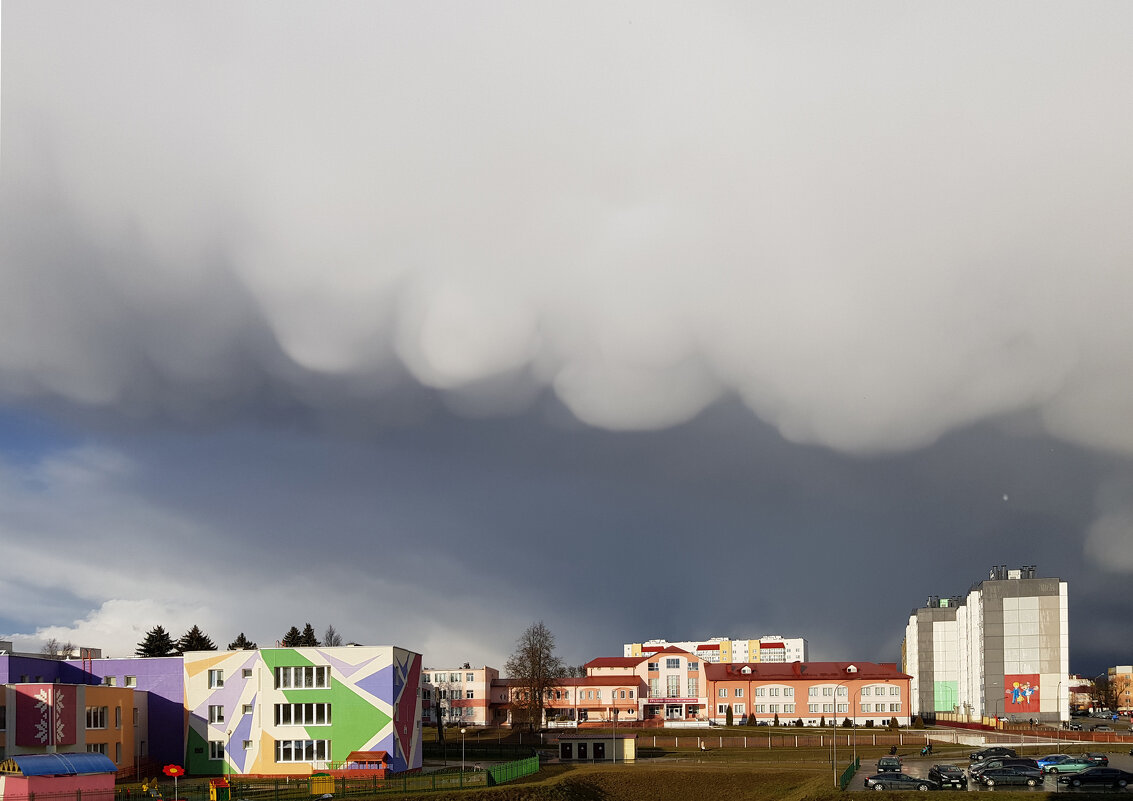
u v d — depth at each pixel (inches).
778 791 4370.1
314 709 4788.4
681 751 6131.9
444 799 3939.5
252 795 4001.0
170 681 4916.3
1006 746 6077.8
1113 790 3865.7
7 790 3503.9
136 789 4097.0
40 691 4074.8
